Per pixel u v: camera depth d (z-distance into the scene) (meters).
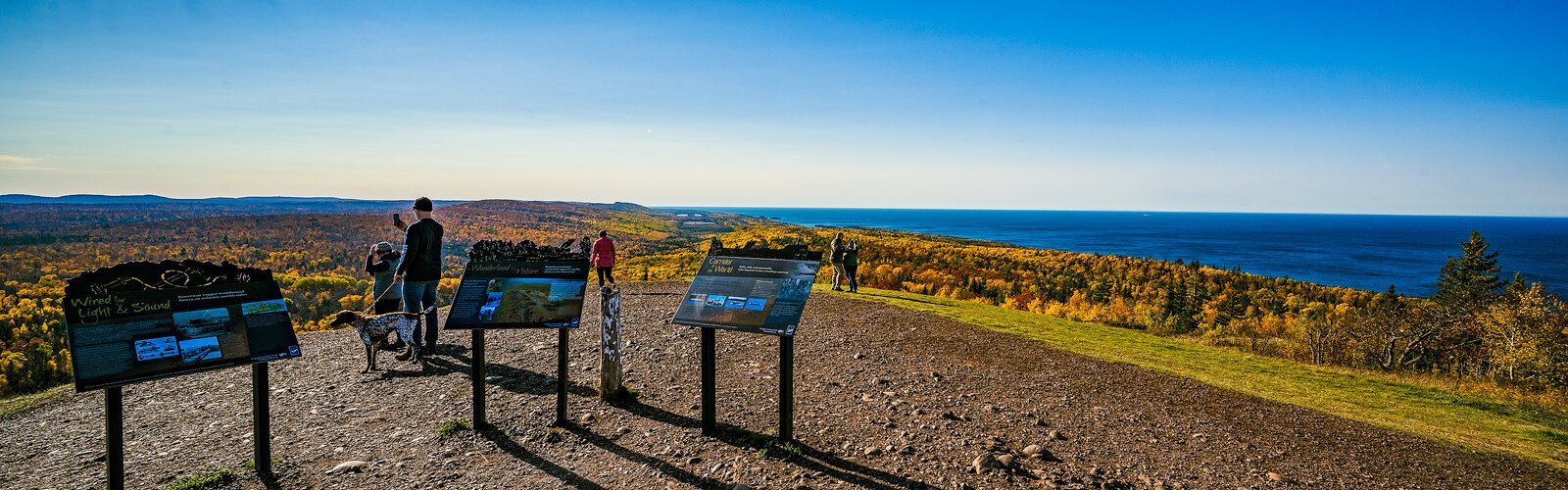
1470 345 21.53
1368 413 8.17
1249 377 9.84
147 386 7.68
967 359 9.90
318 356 9.06
